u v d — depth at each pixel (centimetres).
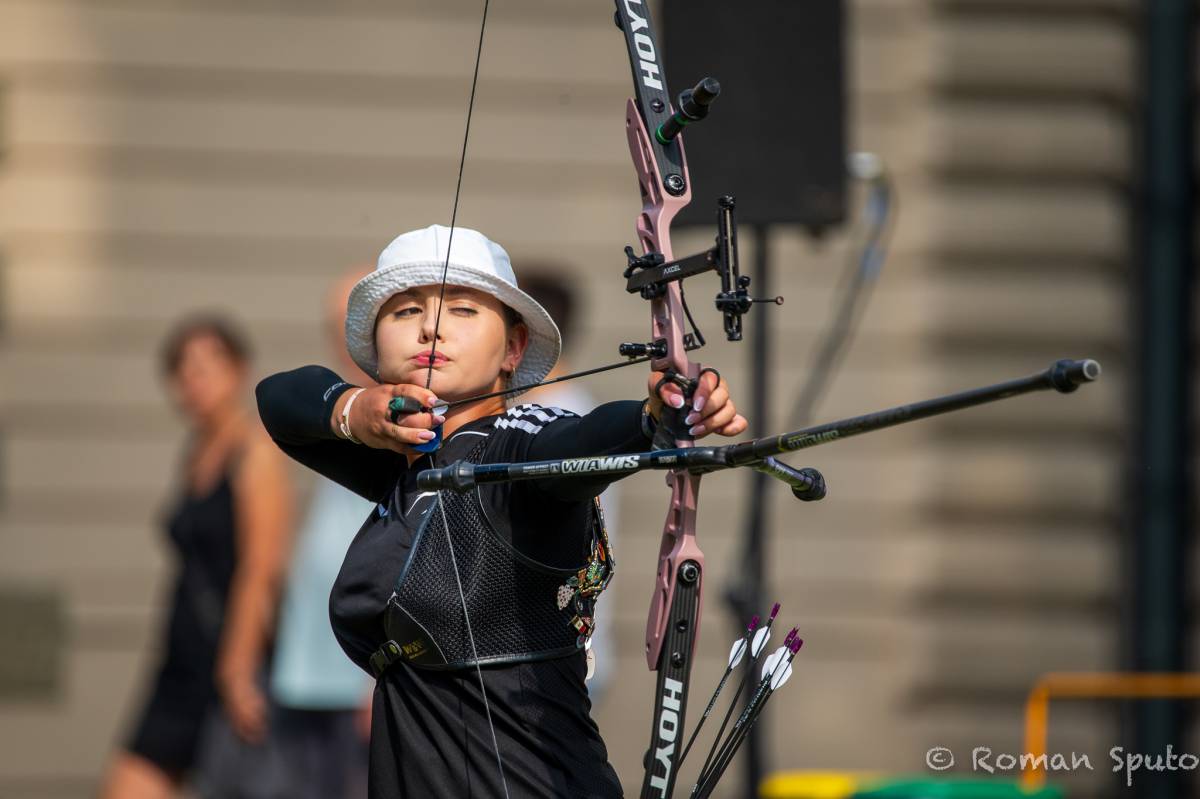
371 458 987
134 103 2503
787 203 1641
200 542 1902
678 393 820
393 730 890
